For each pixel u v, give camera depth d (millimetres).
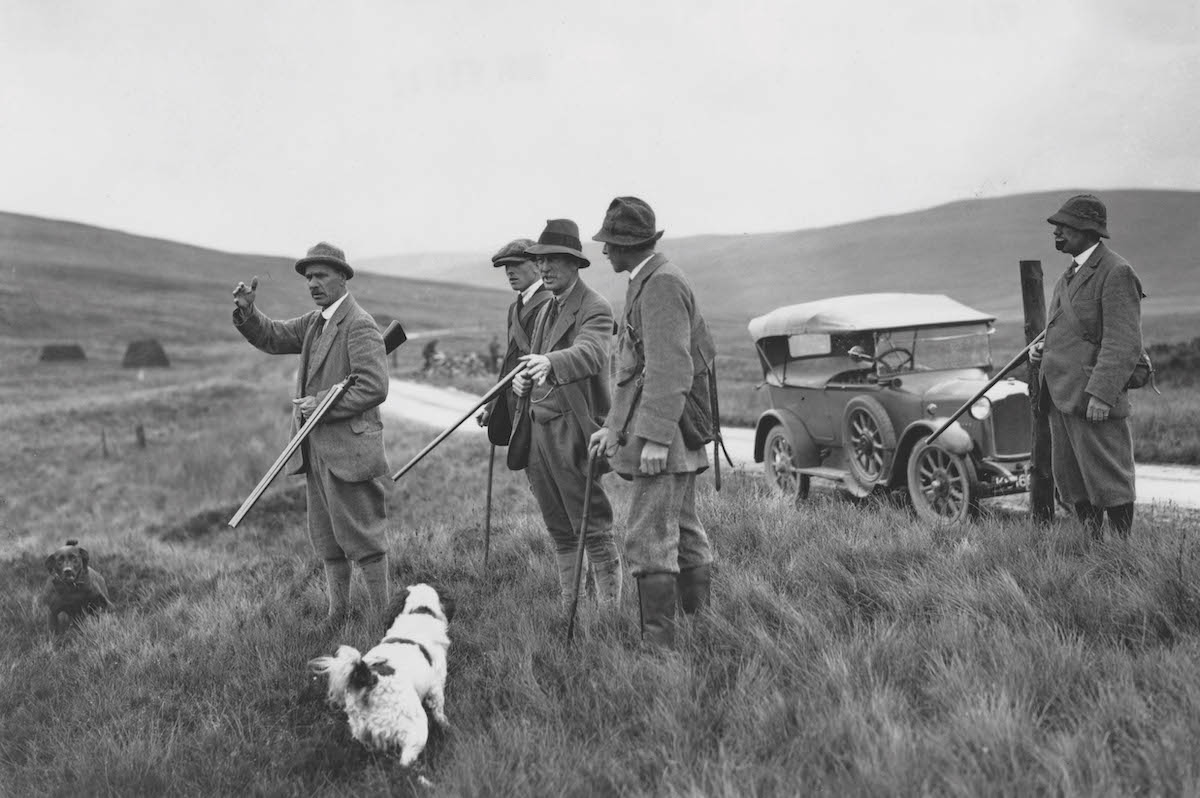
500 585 6684
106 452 26125
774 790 3205
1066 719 3512
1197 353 22656
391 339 6184
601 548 5680
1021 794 2926
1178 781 2953
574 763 3658
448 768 3773
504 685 4578
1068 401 6082
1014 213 132000
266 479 5641
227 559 10844
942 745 3248
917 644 4230
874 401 9180
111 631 7016
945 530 6602
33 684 5961
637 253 4648
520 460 5707
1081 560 5504
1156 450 12078
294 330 6504
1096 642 4281
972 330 9594
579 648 4824
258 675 5293
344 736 4477
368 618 5805
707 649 4562
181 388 39812
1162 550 5184
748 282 125875
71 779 4266
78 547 8188
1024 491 8250
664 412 4398
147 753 4344
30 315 86312
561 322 5508
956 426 8484
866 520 7082
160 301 104188
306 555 9625
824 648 4277
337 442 5980
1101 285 5949
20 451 27375
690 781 3232
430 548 7961
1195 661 3809
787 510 7543
